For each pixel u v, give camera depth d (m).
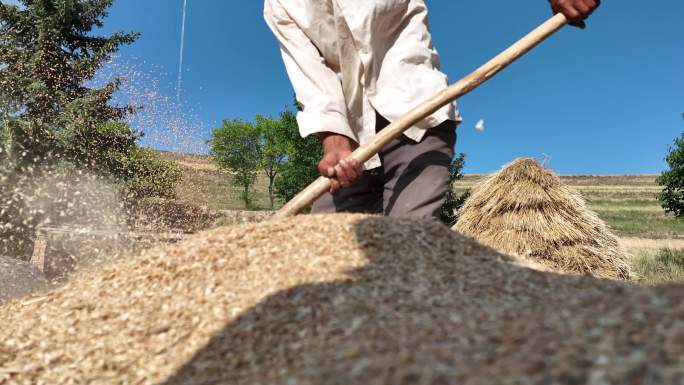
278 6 2.47
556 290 1.31
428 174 2.19
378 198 2.50
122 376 1.27
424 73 2.29
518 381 0.77
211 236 1.84
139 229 8.71
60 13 11.64
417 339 0.99
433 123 2.21
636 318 0.90
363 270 1.50
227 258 1.66
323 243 1.69
